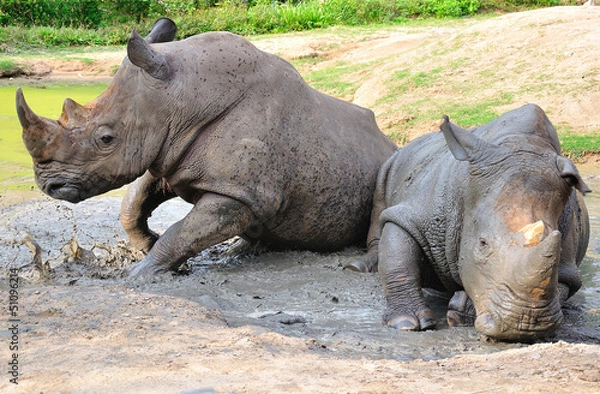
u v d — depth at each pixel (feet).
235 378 20.65
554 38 85.76
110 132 32.81
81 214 46.06
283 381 20.49
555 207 25.62
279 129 35.06
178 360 22.06
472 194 26.78
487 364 22.94
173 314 27.37
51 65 113.19
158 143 33.58
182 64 33.73
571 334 28.71
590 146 63.87
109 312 27.27
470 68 83.97
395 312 29.71
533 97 74.74
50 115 79.66
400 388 20.17
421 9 143.54
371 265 36.68
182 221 34.58
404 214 31.07
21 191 50.37
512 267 24.08
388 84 83.51
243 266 36.55
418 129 71.51
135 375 20.71
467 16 143.84
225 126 34.06
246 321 28.78
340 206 37.35
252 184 34.14
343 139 37.52
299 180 35.81
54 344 23.52
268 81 35.24
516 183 25.66
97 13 143.02
